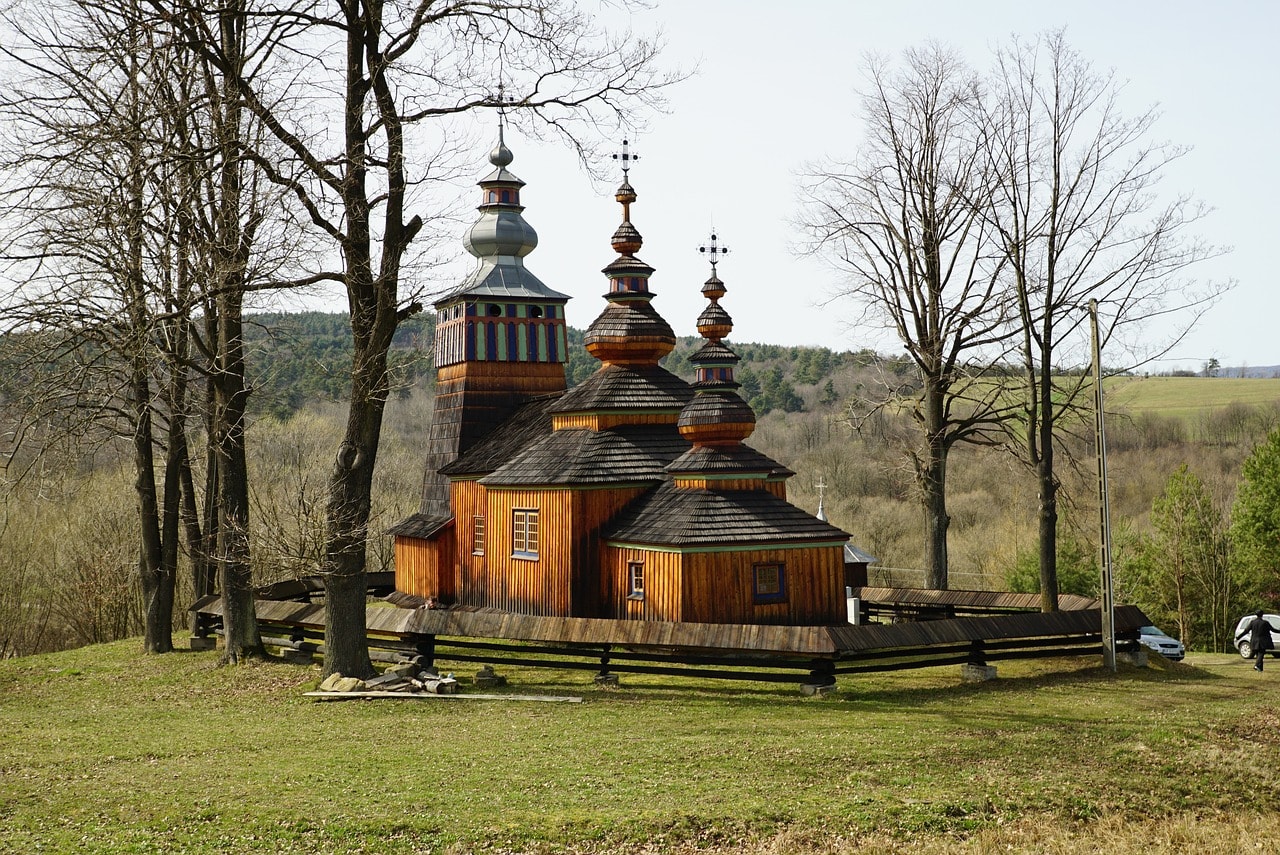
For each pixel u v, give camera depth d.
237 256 24.77
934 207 35.16
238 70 22.98
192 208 24.81
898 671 26.12
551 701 22.56
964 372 34.84
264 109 22.14
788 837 15.24
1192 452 84.50
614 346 32.78
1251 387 110.25
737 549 27.20
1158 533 58.69
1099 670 26.08
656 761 17.97
